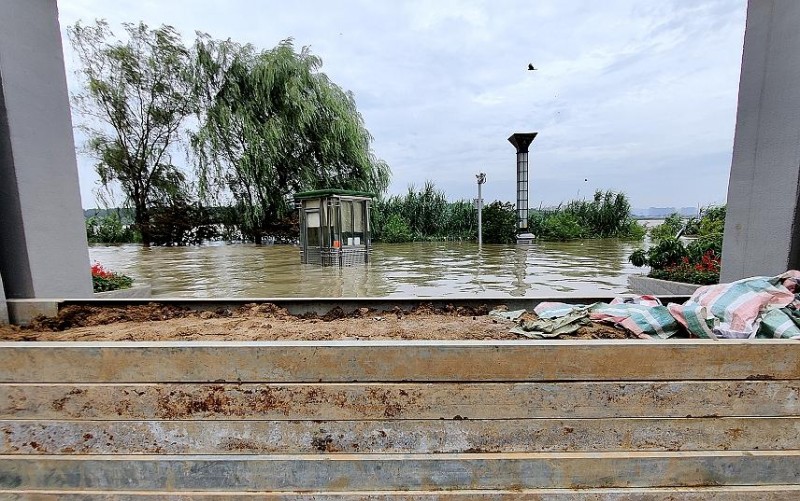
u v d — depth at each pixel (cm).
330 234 887
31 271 292
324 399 150
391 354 149
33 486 150
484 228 1647
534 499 146
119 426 151
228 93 1493
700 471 149
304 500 145
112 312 247
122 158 1675
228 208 1609
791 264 274
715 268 481
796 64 266
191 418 151
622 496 147
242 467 147
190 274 789
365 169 1567
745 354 150
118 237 1870
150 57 1573
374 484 147
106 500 148
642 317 188
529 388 150
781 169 279
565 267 860
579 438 151
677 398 151
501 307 257
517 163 1580
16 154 282
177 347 150
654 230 1606
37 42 297
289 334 190
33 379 154
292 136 1481
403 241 1706
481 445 151
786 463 149
